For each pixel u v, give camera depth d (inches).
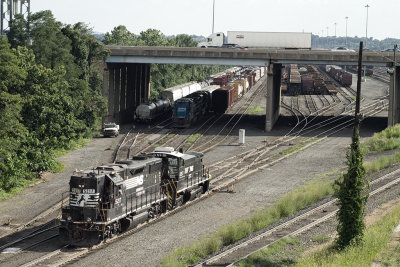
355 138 1445.6
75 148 3225.9
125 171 1676.9
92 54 3897.6
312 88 6461.6
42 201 2062.0
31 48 3467.0
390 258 1323.8
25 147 2440.9
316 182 2338.8
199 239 1596.9
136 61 3983.8
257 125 4205.2
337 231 1492.4
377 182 2172.7
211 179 2476.6
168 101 4726.9
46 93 2869.1
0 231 1700.3
